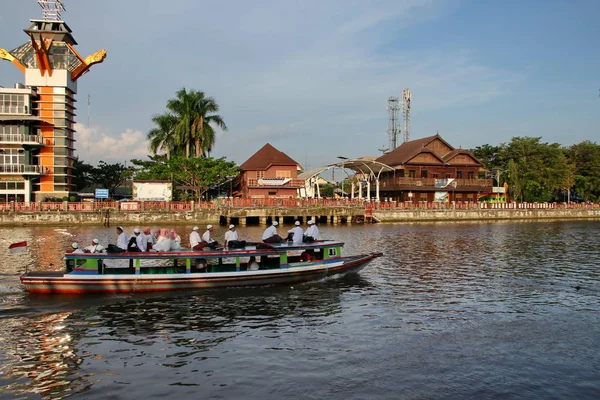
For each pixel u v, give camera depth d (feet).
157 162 225.35
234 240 67.92
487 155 293.23
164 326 49.24
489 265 84.79
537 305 57.47
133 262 62.28
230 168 203.62
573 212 233.76
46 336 46.21
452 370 38.40
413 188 228.43
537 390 35.17
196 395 34.17
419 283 69.26
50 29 187.11
